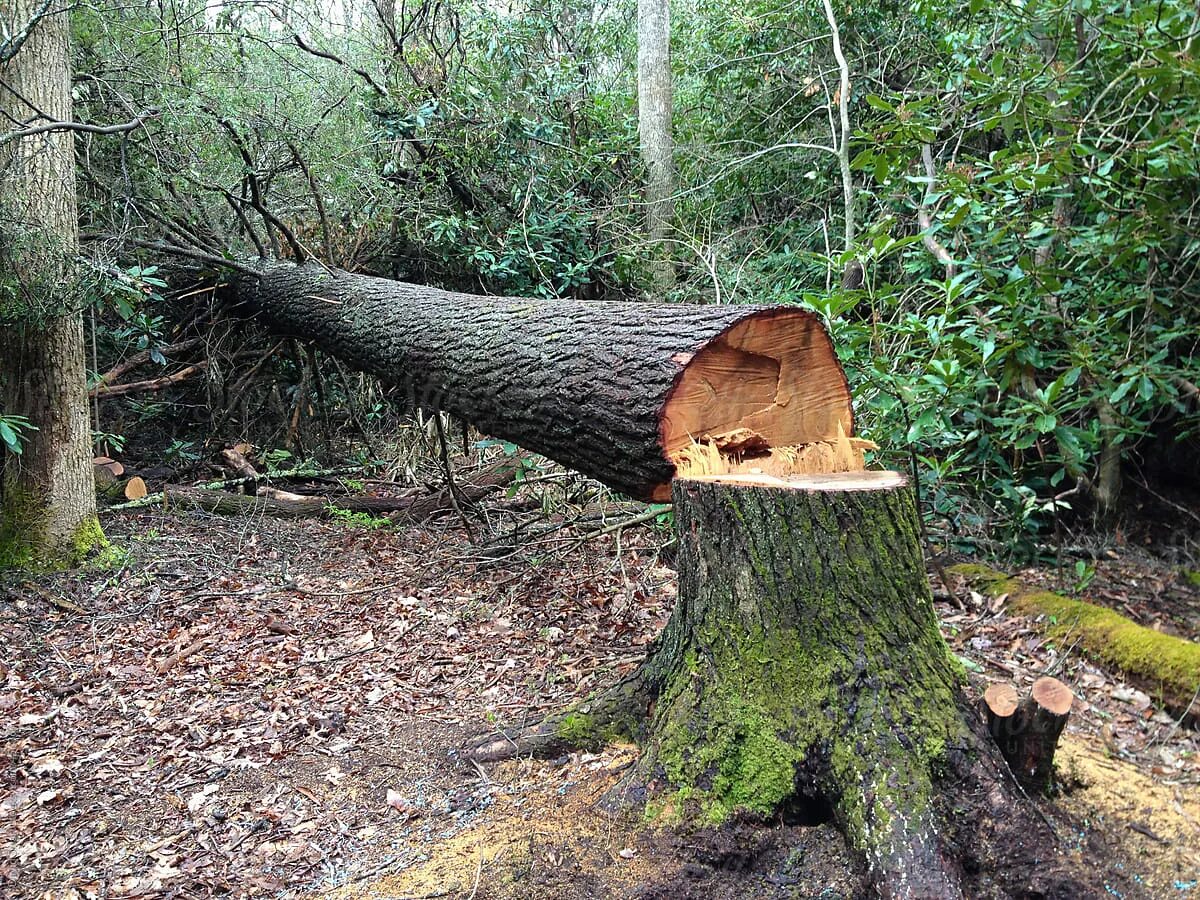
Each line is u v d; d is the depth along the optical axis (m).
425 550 4.98
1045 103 4.36
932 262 5.29
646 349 2.57
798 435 2.62
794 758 2.11
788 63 7.97
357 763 2.75
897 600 2.23
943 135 6.28
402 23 7.37
